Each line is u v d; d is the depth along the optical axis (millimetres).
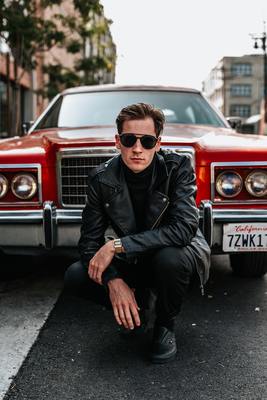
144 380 2203
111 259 2309
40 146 3188
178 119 4484
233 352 2484
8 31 10523
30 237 3023
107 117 4398
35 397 2057
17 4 10617
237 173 3035
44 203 3002
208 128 4129
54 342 2619
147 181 2354
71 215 3023
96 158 3035
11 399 2039
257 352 2482
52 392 2098
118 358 2428
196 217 2377
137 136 2230
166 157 2416
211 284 3607
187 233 2322
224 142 3199
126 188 2361
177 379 2209
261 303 3205
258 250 2994
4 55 14094
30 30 10680
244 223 2965
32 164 3031
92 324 2881
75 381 2193
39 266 4145
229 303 3211
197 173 3045
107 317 2996
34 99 19203
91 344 2596
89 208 2441
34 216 3004
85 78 16172
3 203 3057
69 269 2453
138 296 2594
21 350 2512
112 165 2393
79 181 3078
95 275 2312
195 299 3291
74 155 3033
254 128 53688
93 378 2223
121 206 2375
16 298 3324
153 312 2949
